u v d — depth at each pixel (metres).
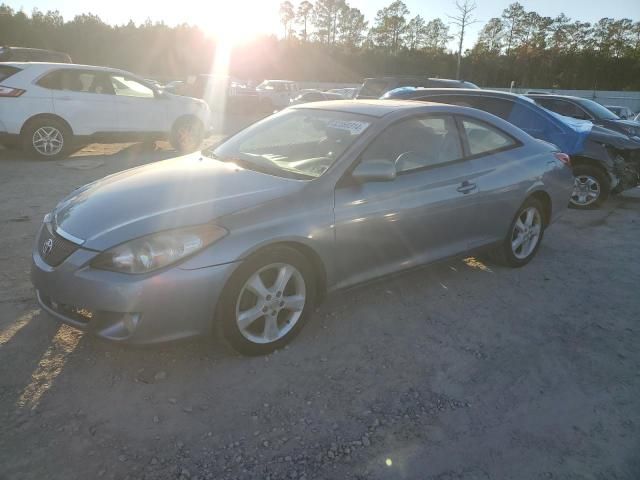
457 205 3.93
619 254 5.36
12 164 8.78
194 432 2.49
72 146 9.57
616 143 7.20
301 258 3.14
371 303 3.93
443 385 2.95
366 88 13.52
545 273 4.72
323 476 2.26
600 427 2.64
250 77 74.25
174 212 2.89
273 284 3.11
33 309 3.57
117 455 2.33
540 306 4.02
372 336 3.45
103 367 2.96
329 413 2.67
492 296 4.16
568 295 4.24
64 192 6.92
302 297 3.22
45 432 2.45
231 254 2.81
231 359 3.10
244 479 2.22
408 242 3.70
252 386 2.86
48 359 3.01
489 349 3.35
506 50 80.50
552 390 2.94
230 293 2.87
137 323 2.68
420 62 72.81
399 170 3.69
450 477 2.28
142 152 10.88
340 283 3.42
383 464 2.34
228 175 3.46
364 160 3.48
